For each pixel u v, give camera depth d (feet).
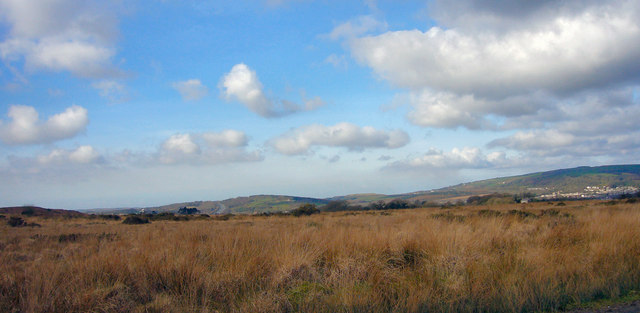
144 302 19.98
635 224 36.70
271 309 18.22
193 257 25.41
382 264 24.84
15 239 47.14
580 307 19.17
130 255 27.14
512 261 25.63
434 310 18.53
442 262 24.89
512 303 18.99
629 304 19.38
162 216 167.32
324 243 29.55
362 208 238.68
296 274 23.59
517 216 53.31
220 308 19.30
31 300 18.10
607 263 24.77
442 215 65.62
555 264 24.81
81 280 20.94
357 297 19.20
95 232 61.67
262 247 29.35
